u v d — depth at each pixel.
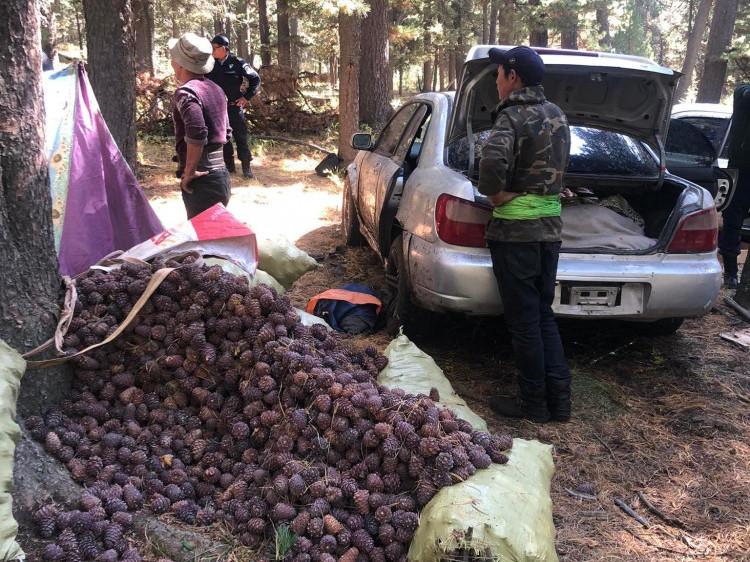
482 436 2.53
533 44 23.23
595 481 2.95
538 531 2.18
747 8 25.14
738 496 2.84
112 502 2.37
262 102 13.89
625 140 4.41
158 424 2.78
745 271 5.10
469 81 3.52
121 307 2.91
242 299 2.93
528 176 3.10
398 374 3.09
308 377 2.57
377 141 5.90
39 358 2.68
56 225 3.43
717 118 6.88
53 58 13.27
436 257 3.56
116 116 7.48
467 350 4.27
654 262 3.61
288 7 19.05
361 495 2.29
